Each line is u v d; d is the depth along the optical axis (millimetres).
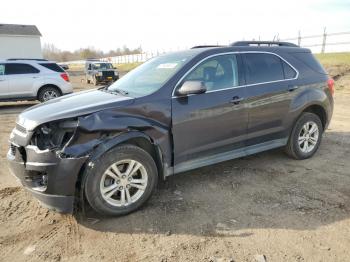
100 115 3518
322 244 3137
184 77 4121
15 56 40719
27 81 12555
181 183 4551
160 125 3859
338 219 3570
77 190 3506
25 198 4180
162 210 3818
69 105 3785
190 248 3109
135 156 3643
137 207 3770
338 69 18141
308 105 5246
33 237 3338
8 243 3240
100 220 3631
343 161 5387
